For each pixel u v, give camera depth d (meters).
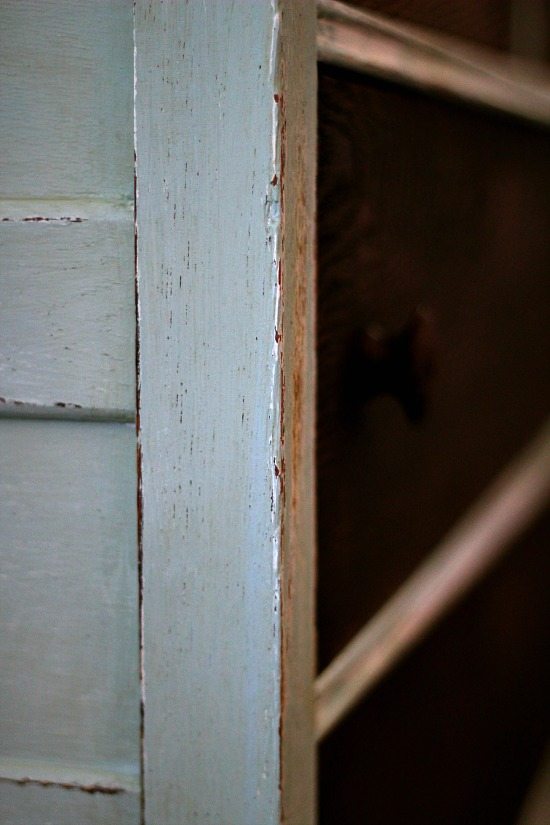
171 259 0.40
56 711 0.43
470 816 0.69
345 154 0.45
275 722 0.41
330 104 0.44
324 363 0.45
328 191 0.44
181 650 0.41
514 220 0.68
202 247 0.40
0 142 0.41
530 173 0.71
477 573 0.66
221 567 0.41
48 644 0.43
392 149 0.50
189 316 0.40
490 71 0.59
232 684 0.41
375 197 0.48
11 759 0.44
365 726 0.52
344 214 0.46
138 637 0.43
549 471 0.87
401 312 0.52
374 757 0.53
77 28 0.41
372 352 0.48
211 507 0.41
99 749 0.43
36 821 0.43
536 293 0.77
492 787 0.75
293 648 0.42
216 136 0.40
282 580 0.41
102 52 0.41
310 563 0.43
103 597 0.43
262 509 0.40
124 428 0.42
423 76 0.51
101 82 0.41
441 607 0.60
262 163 0.39
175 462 0.41
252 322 0.40
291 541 0.42
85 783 0.43
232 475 0.41
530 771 0.87
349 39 0.44
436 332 0.57
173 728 0.42
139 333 0.41
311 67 0.41
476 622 0.68
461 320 0.60
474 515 0.66
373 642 0.51
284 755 0.42
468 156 0.59
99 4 0.41
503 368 0.70
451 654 0.63
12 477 0.43
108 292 0.41
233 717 0.41
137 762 0.43
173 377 0.41
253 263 0.40
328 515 0.47
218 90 0.39
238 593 0.41
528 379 0.78
